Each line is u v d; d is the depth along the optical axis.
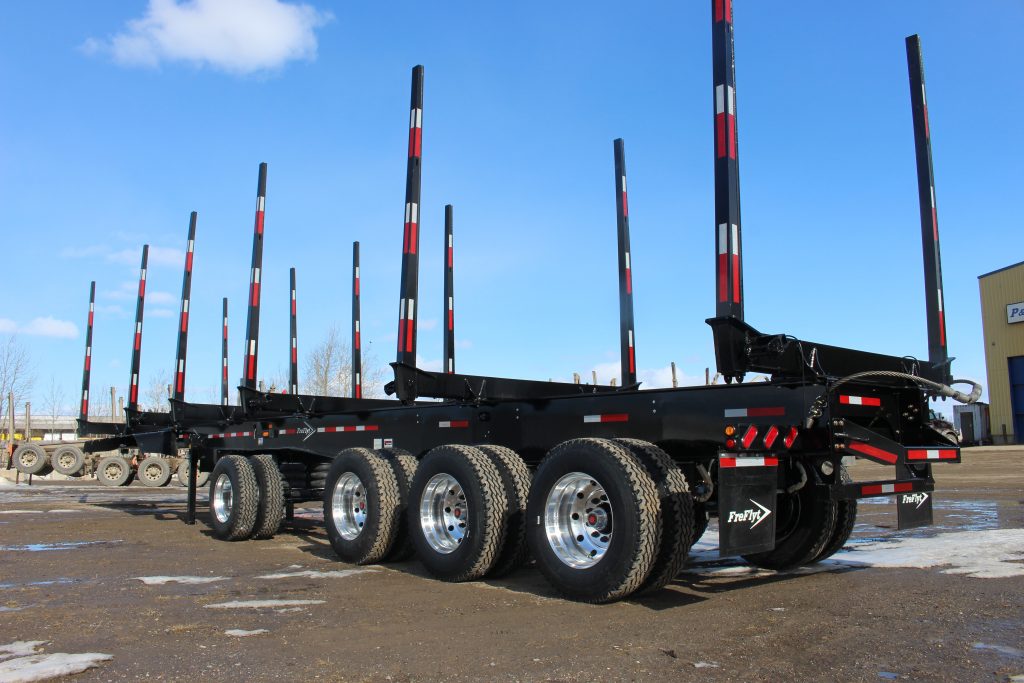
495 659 3.83
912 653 3.88
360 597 5.51
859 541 8.02
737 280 5.00
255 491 8.92
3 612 5.04
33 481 22.92
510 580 6.14
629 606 5.03
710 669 3.63
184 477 20.02
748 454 4.93
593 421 6.02
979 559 6.73
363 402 9.87
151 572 6.71
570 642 4.14
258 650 4.05
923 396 6.17
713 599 5.24
